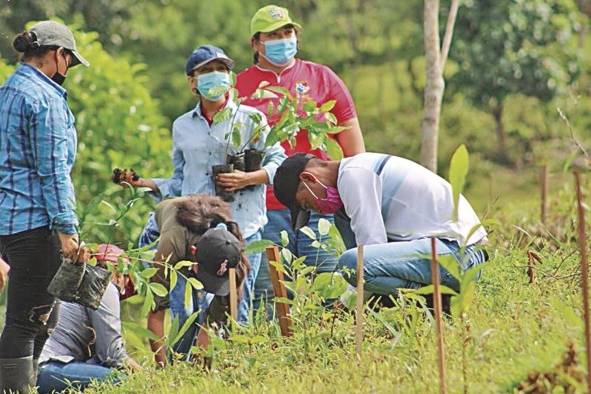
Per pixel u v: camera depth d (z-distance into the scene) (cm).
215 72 1303
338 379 970
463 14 3328
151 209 1958
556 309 1020
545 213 1670
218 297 1210
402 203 1105
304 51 4156
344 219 1179
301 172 1108
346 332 1112
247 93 1414
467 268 1113
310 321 1141
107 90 2122
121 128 2103
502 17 3322
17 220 1094
